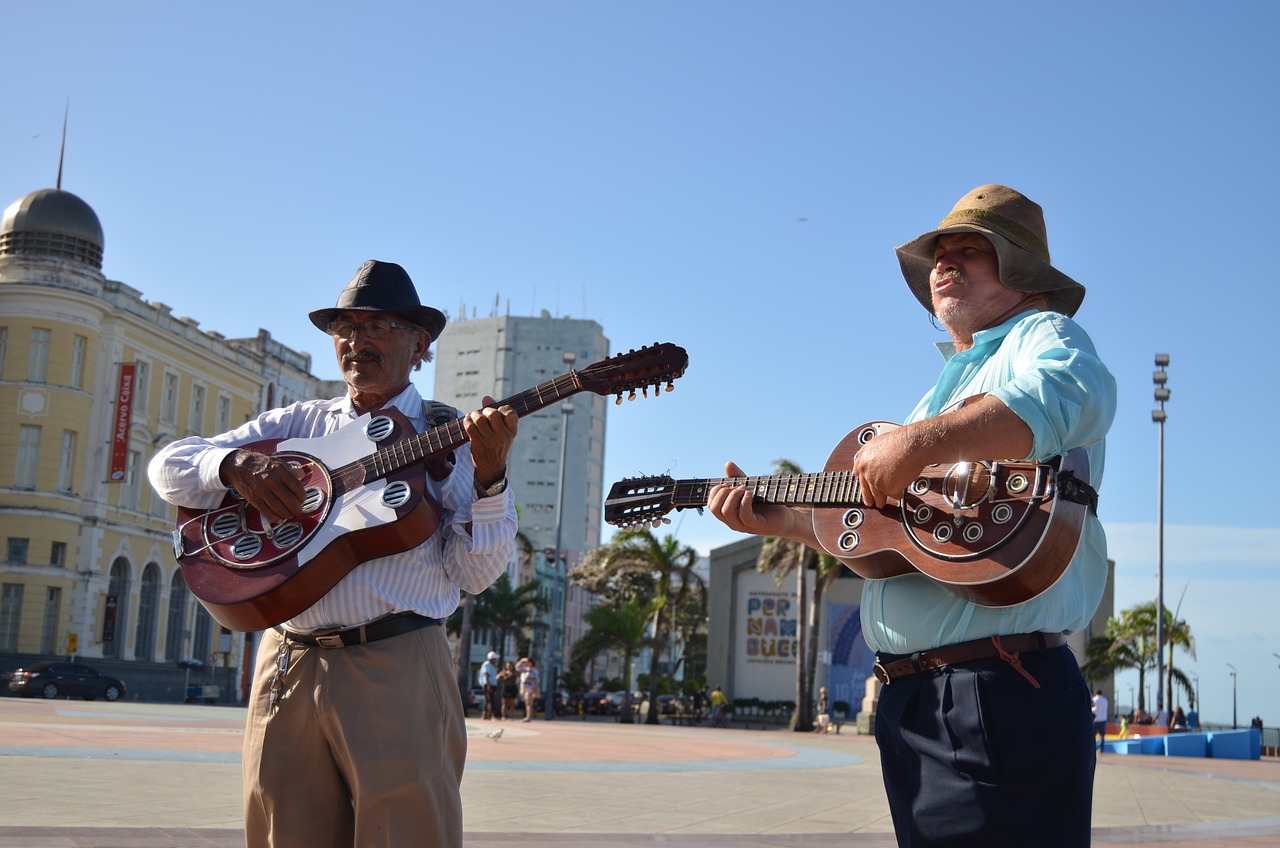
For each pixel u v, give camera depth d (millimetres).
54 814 6582
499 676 38281
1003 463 2996
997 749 2881
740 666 49562
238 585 3361
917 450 2689
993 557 2936
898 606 3141
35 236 48344
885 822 8578
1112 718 51812
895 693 3137
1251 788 16016
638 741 22297
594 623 58500
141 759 10625
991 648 2939
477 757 14180
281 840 3352
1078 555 3092
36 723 16203
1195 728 53688
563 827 7465
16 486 44094
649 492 3787
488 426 3334
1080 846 2875
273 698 3395
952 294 3316
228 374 54812
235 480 3469
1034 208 3318
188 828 6219
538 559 101875
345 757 3299
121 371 46938
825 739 30062
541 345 154750
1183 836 8617
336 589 3359
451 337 158875
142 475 49031
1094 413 2799
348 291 3727
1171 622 57875
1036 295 3270
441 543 3564
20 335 44750
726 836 7312
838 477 3383
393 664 3344
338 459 3568
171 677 49750
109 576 47062
